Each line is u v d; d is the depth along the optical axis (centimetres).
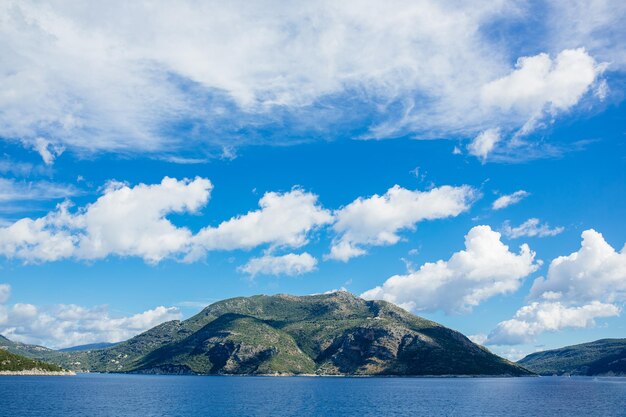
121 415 18875
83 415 18712
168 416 18838
